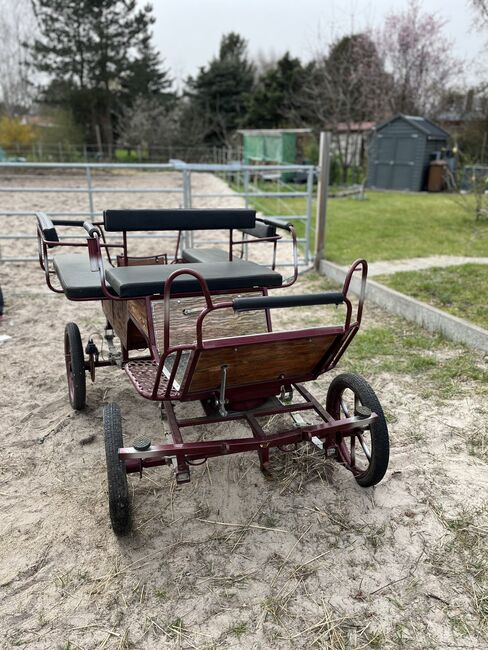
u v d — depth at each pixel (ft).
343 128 75.97
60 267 11.71
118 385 13.83
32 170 88.07
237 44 151.43
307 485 9.90
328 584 7.80
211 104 119.03
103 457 10.82
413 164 60.54
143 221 10.89
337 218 39.63
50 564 8.18
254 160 71.36
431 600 7.51
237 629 7.10
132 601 7.54
